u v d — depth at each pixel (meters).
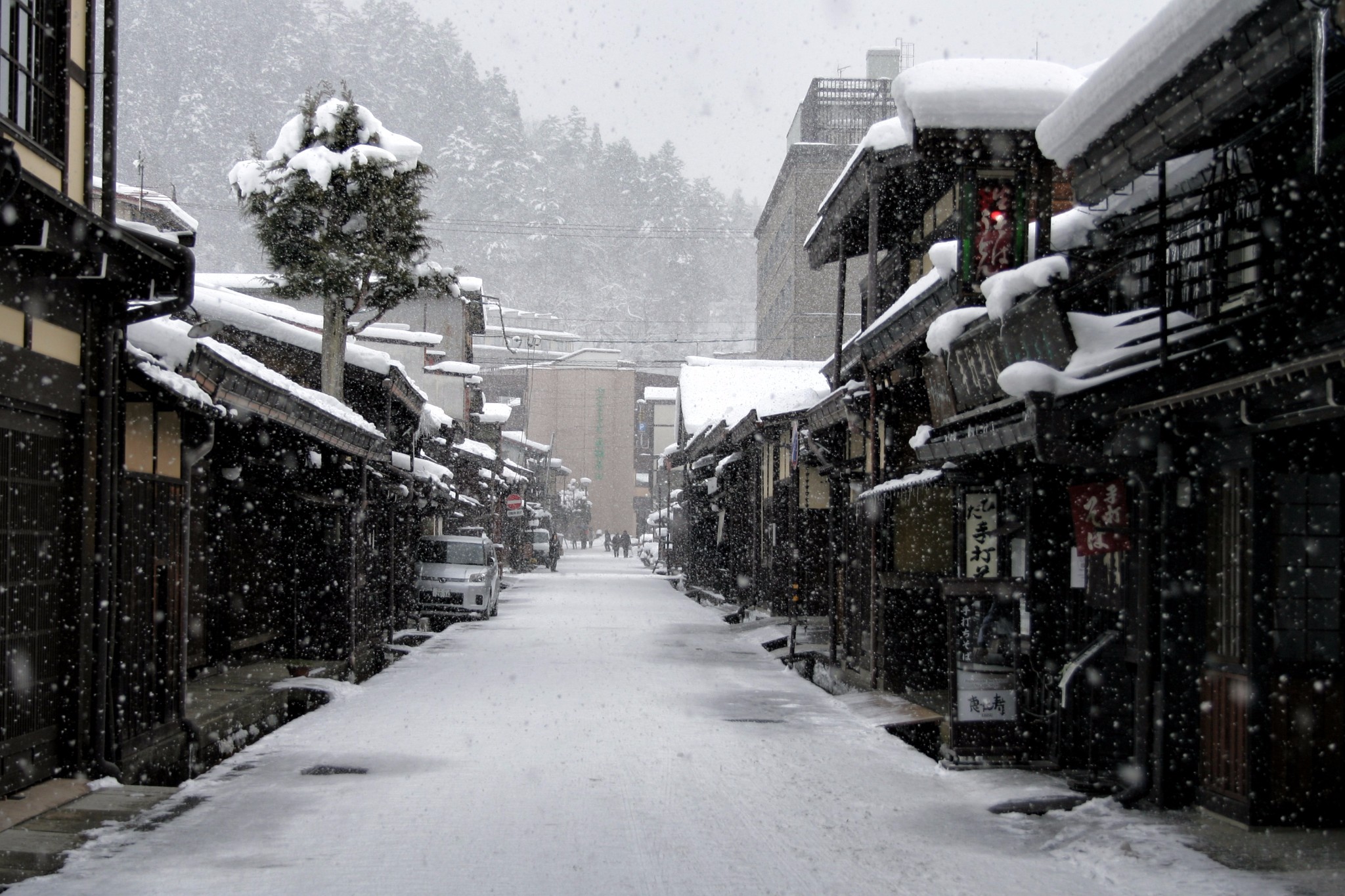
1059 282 8.38
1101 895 6.00
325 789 8.59
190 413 10.39
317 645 17.61
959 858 6.75
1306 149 6.77
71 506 8.54
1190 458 7.92
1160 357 7.58
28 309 7.82
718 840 7.15
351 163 18.05
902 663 15.19
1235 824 7.38
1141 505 8.14
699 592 38.31
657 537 71.50
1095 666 9.38
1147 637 8.01
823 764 9.80
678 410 46.38
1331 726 7.34
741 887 6.12
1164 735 7.93
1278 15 5.39
